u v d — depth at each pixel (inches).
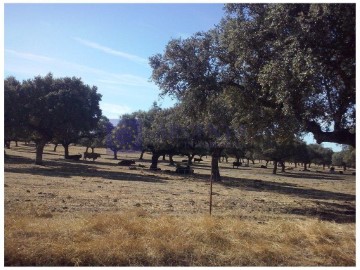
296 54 466.9
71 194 713.6
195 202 696.4
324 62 488.7
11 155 2158.0
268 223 433.4
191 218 413.4
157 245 315.3
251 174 2220.7
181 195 818.2
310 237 362.3
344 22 456.4
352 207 759.7
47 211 491.8
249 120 722.8
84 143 3265.3
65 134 1718.8
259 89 646.5
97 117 1871.3
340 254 329.1
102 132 2192.4
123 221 374.9
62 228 351.9
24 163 1653.5
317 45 480.7
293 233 368.5
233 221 393.4
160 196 773.3
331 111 577.9
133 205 604.4
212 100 790.5
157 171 1788.9
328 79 533.0
